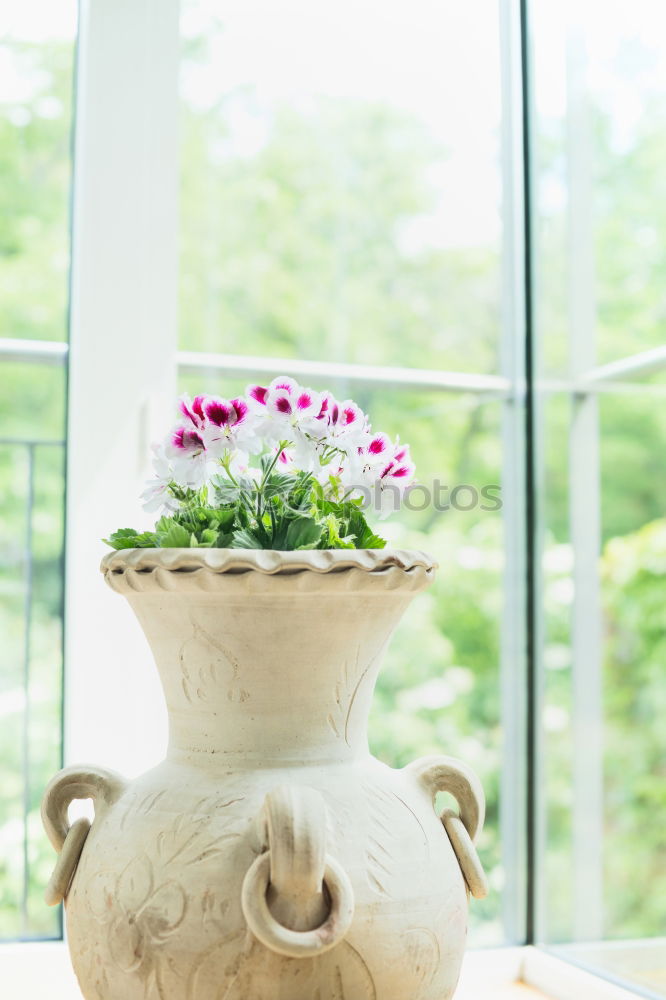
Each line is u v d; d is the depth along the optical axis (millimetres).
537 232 1639
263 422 810
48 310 1574
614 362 1526
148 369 1447
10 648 1506
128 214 1436
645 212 1477
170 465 840
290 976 687
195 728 789
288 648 761
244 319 1558
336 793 754
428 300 1663
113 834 773
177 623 775
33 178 1554
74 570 1378
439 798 1579
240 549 738
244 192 1565
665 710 1444
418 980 732
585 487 1565
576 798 1553
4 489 1532
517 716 1633
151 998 700
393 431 1646
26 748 1500
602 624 1527
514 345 1665
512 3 1654
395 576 758
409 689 1633
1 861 1497
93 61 1426
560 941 1522
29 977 1251
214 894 695
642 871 1451
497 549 1646
